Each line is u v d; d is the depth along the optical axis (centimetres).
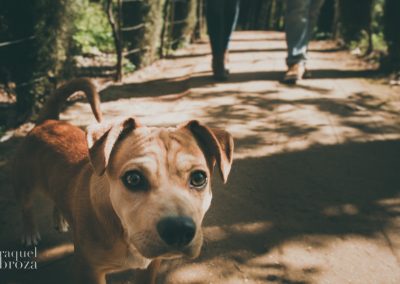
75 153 50
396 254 57
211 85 124
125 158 38
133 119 40
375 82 127
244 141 87
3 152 80
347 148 84
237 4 125
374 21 226
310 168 77
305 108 105
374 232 61
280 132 91
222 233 60
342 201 68
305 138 88
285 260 55
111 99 111
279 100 110
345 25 197
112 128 38
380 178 74
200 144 42
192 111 103
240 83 127
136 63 148
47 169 51
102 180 41
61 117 97
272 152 83
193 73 141
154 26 153
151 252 34
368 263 55
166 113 101
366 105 107
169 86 126
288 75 125
